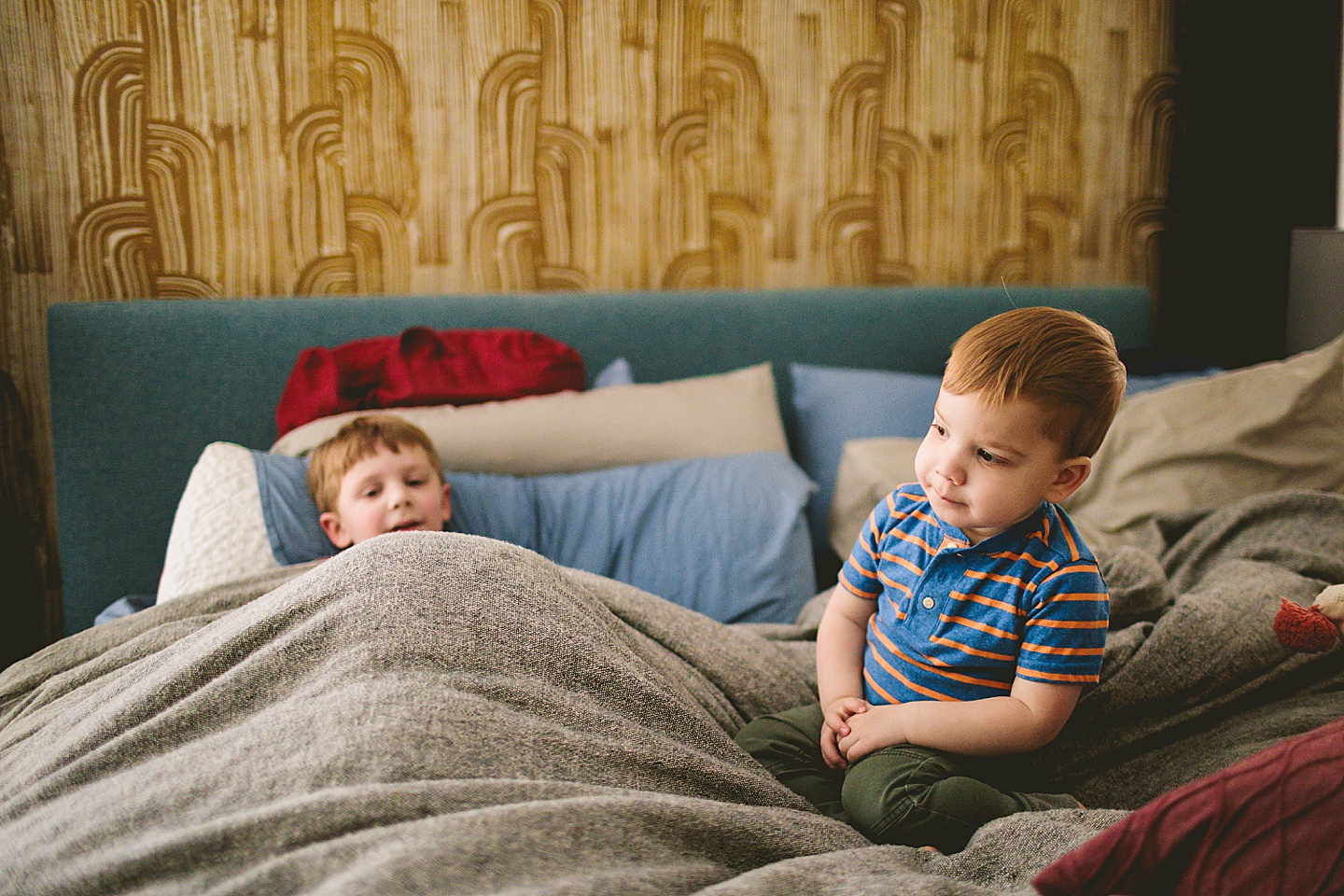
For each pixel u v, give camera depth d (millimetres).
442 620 849
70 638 1100
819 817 857
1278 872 567
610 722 839
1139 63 2459
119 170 1839
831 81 2252
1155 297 2592
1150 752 1111
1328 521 1389
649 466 1684
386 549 908
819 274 2318
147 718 824
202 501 1420
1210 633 1141
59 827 727
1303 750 607
